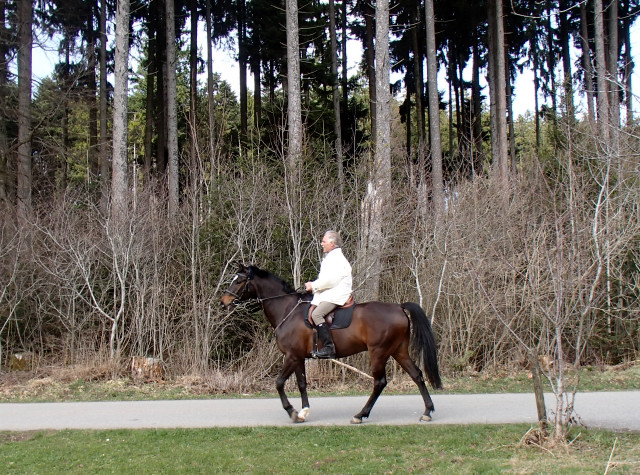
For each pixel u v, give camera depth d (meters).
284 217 12.41
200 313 12.15
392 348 7.92
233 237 12.33
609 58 24.95
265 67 31.22
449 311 12.02
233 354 12.37
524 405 8.93
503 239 11.20
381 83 13.99
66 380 11.20
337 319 7.89
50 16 21.27
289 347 8.10
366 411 7.96
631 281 12.71
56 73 21.44
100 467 6.25
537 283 7.61
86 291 12.87
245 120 28.42
